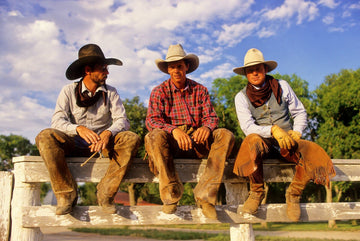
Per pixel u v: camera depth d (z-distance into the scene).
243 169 3.08
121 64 3.52
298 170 3.31
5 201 3.13
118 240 16.34
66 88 3.37
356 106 21.72
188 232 20.62
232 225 3.40
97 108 3.42
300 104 3.78
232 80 26.11
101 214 3.05
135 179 3.23
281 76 27.41
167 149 2.95
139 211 3.12
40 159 3.05
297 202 3.37
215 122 3.31
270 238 14.46
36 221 2.95
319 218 3.49
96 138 2.93
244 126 3.62
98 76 3.30
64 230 24.81
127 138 2.99
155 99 3.43
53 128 2.91
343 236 16.02
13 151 57.50
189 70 3.75
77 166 3.11
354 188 30.03
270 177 3.57
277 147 3.58
